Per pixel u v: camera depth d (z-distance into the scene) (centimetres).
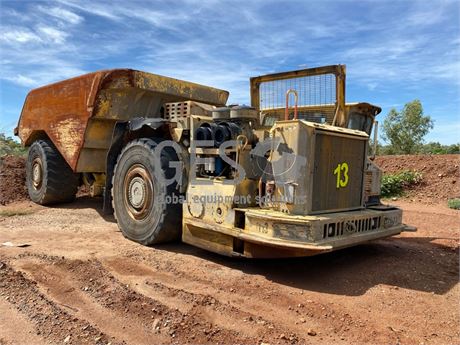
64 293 346
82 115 636
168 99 652
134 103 623
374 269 430
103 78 585
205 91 676
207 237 444
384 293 364
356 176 460
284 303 336
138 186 509
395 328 298
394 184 1116
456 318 318
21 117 850
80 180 827
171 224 482
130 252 468
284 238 372
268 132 437
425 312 328
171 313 307
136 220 514
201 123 469
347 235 401
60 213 723
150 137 529
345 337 281
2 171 955
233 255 416
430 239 589
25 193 888
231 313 311
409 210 880
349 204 452
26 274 388
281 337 277
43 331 284
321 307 328
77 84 645
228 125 435
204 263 437
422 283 394
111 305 322
